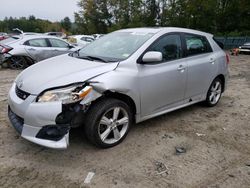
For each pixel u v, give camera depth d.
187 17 35.50
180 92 4.58
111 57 3.97
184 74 4.54
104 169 3.22
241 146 3.96
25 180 2.97
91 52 4.39
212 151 3.77
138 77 3.78
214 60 5.28
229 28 35.16
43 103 3.12
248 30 33.81
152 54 3.75
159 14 41.53
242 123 4.86
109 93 3.56
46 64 4.00
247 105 5.97
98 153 3.56
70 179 3.01
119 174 3.14
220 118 5.06
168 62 4.29
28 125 3.20
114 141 3.73
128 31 4.69
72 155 3.49
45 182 2.95
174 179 3.09
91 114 3.41
